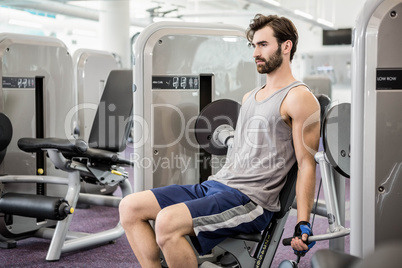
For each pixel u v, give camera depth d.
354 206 1.57
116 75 3.12
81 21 10.05
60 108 3.12
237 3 9.14
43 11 8.29
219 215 1.69
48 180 2.72
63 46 3.12
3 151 2.73
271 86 1.88
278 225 1.88
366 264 0.48
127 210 1.77
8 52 2.76
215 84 2.40
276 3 8.70
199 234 1.67
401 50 1.49
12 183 2.82
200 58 2.36
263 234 1.89
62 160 2.59
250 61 2.46
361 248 1.57
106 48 8.72
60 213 2.53
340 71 12.67
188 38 2.31
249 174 1.82
